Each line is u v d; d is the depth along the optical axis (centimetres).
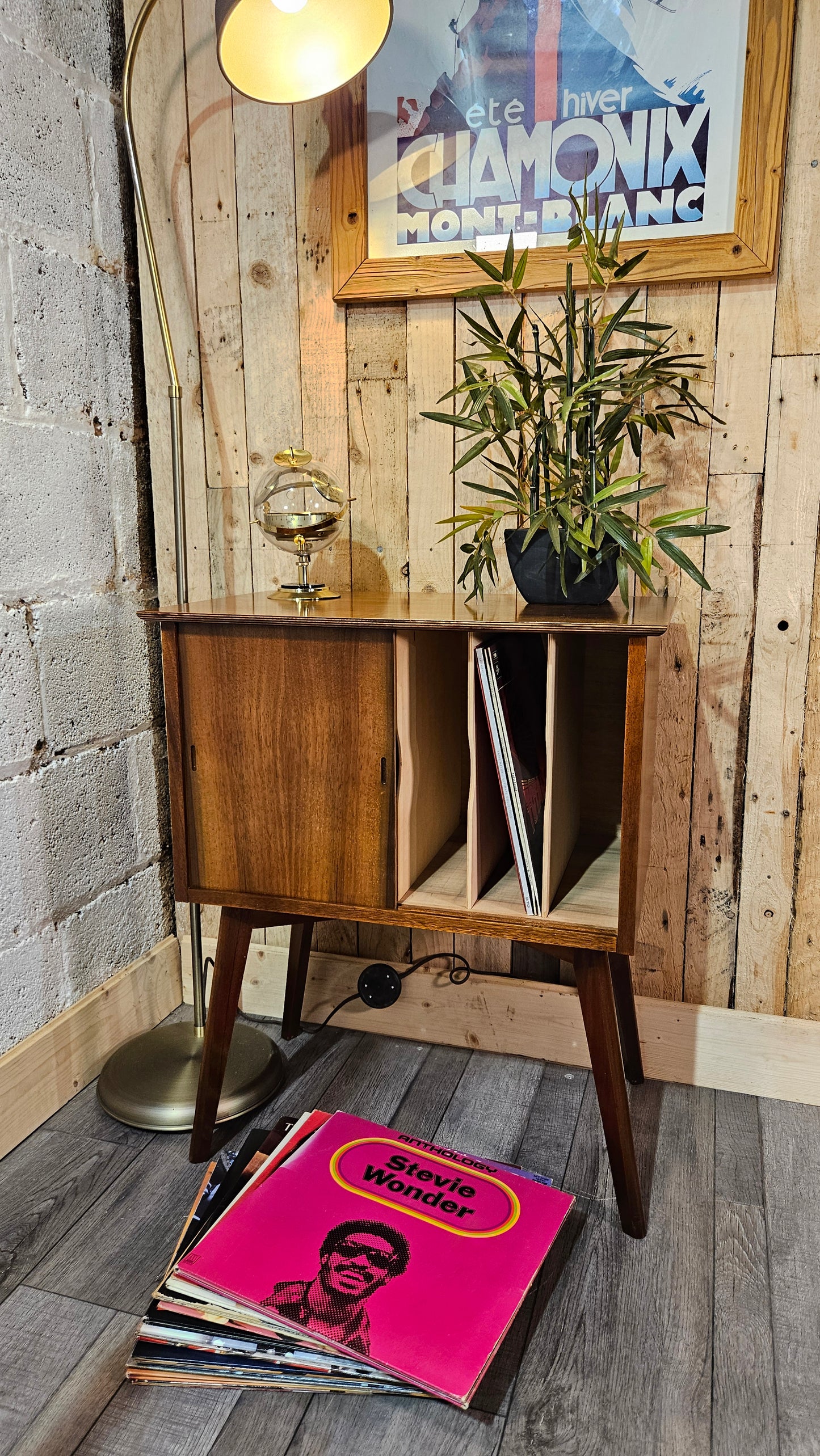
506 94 149
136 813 187
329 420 172
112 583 177
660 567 150
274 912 141
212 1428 105
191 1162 149
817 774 156
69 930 168
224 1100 157
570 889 136
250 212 169
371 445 170
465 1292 114
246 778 135
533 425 137
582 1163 147
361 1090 167
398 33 152
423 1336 108
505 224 154
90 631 171
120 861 183
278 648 129
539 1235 124
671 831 165
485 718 129
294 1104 162
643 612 133
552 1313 120
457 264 156
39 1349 115
